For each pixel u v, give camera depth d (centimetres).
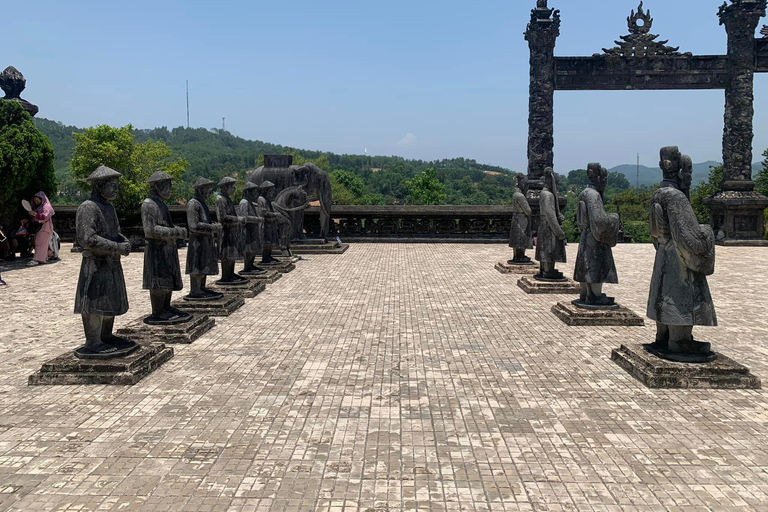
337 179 9681
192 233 964
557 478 413
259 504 378
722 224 2200
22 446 462
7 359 710
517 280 1338
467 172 15400
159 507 375
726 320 927
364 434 488
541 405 556
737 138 2155
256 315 963
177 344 777
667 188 611
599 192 904
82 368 613
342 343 787
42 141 1752
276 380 629
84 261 621
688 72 2206
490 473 421
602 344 780
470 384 618
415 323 909
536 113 2255
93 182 619
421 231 2339
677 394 584
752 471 423
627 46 2202
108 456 446
